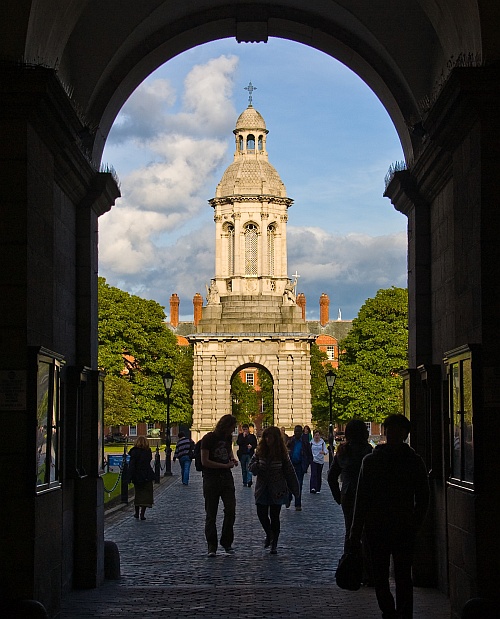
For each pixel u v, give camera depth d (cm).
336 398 8981
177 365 9175
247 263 9162
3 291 1229
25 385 1225
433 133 1446
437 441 1688
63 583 1584
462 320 1373
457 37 1439
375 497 1195
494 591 1216
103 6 1717
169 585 1723
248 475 4444
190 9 1823
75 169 1589
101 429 1838
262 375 13575
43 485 1283
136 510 2938
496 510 1229
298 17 1870
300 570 1892
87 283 1764
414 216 1828
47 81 1218
